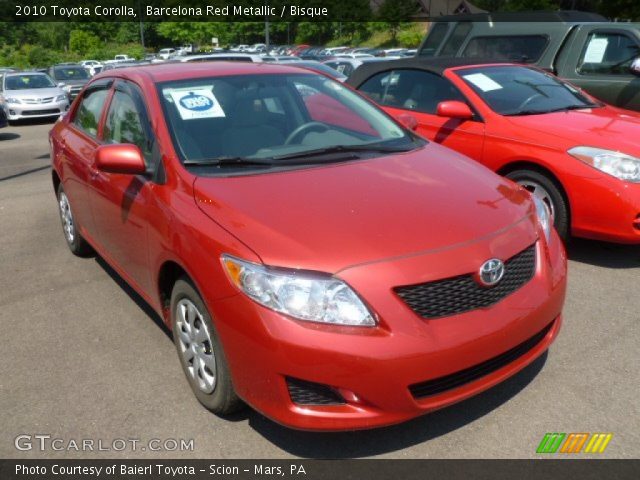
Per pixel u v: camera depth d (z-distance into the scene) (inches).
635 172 176.2
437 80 236.1
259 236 103.5
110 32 2598.4
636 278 177.2
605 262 189.8
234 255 102.2
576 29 293.7
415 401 98.0
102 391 130.8
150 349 147.8
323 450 109.9
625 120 205.0
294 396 99.0
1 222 266.7
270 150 137.2
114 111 164.4
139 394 129.1
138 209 134.1
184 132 136.1
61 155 195.6
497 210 115.4
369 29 2119.8
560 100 225.9
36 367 141.9
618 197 176.2
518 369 108.9
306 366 94.9
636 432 110.8
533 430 112.1
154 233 126.2
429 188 121.0
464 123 217.8
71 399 128.4
